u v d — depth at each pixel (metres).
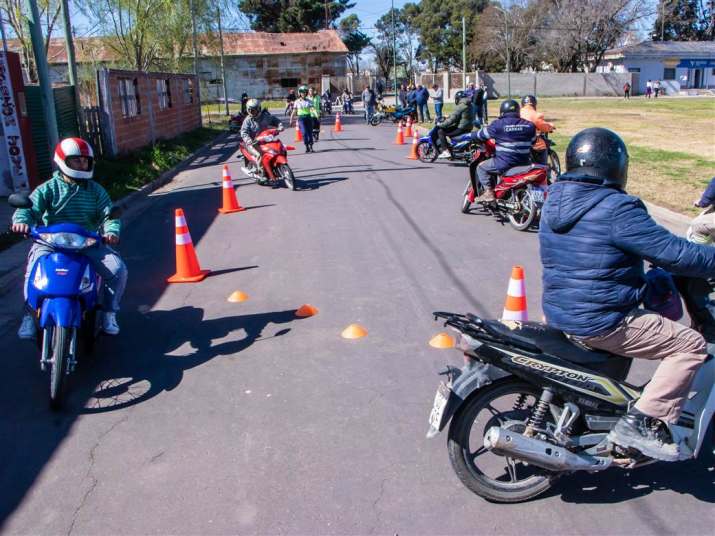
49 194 5.36
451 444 3.43
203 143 26.19
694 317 3.65
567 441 3.39
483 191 10.37
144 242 9.88
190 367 5.36
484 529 3.32
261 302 6.89
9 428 4.49
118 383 5.11
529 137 9.82
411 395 4.75
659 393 3.24
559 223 3.24
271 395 4.82
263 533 3.33
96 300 5.17
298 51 62.78
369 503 3.55
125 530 3.39
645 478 3.77
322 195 13.12
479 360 3.36
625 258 3.17
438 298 6.79
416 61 98.31
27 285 4.93
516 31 64.62
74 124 16.16
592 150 3.18
